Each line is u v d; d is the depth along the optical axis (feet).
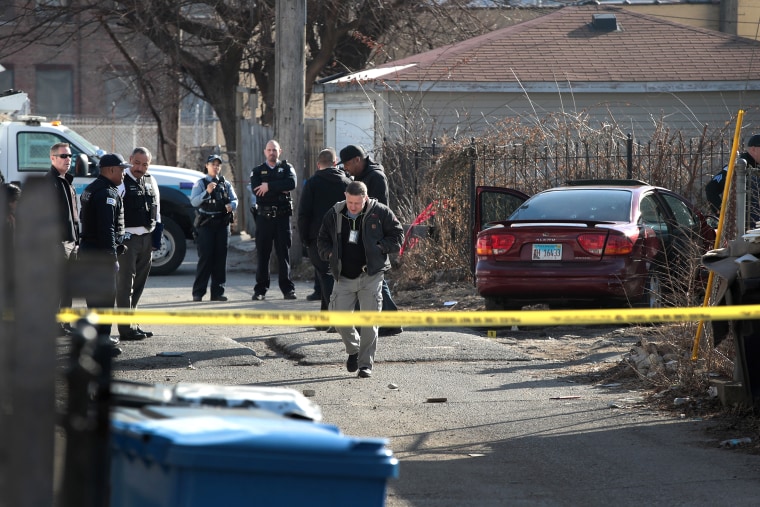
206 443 21.16
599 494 43.29
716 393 59.26
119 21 202.59
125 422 22.82
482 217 110.22
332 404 61.62
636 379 67.41
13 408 18.48
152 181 83.30
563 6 214.28
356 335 71.00
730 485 44.37
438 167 122.52
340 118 178.91
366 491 21.89
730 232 75.92
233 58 212.84
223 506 21.20
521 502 42.11
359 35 193.67
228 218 112.47
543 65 173.17
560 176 123.24
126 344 80.94
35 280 18.47
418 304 106.73
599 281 85.51
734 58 176.35
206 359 75.41
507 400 62.69
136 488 22.47
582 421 57.06
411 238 122.42
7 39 207.10
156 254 139.23
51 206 18.53
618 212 91.04
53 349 18.56
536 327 92.32
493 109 168.86
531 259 88.12
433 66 171.83
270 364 75.31
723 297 55.21
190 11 213.46
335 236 69.51
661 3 259.19
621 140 128.98
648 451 50.47
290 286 114.01
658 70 172.04
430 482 45.09
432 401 62.23
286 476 21.50
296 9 135.54
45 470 18.54
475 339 83.87
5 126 130.41
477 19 218.38
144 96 228.63
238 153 205.67
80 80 340.80
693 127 170.30
